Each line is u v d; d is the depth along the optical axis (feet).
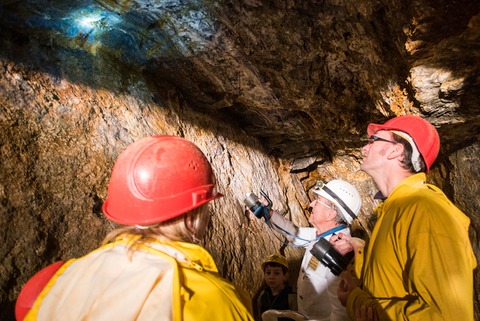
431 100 7.12
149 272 2.09
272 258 7.65
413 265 2.96
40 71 5.56
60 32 5.91
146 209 2.46
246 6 5.94
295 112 10.20
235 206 9.00
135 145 2.70
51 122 5.35
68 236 4.84
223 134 9.89
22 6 5.11
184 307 2.04
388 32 6.07
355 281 3.85
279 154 12.85
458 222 3.19
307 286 5.77
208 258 2.52
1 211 4.26
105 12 5.90
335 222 6.24
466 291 2.81
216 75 7.95
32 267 4.31
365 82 7.66
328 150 13.35
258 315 7.64
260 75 7.85
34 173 4.80
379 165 4.00
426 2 5.02
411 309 2.87
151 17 6.35
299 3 5.82
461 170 10.75
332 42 6.64
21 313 2.38
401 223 3.24
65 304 2.14
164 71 7.89
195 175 2.64
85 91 6.15
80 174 5.36
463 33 5.36
